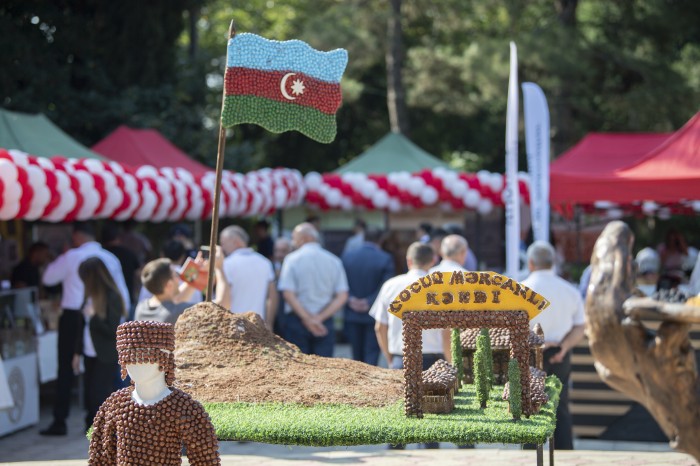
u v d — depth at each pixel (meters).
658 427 16.92
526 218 33.22
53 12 37.19
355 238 27.33
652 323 12.76
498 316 7.27
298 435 7.01
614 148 30.38
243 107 8.44
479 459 11.95
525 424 7.03
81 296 16.98
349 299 19.77
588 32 51.09
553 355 13.34
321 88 8.61
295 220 32.72
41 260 22.39
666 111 47.06
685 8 48.00
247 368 8.56
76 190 17.50
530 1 49.00
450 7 48.50
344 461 11.95
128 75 38.59
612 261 5.13
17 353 17.52
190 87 41.31
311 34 45.53
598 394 17.19
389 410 7.67
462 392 8.67
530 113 20.02
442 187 31.20
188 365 8.57
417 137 59.06
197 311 9.03
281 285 17.59
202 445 6.50
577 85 47.62
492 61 44.47
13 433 17.31
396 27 46.56
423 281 7.33
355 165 34.19
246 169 41.69
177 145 39.06
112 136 27.19
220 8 60.16
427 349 13.02
